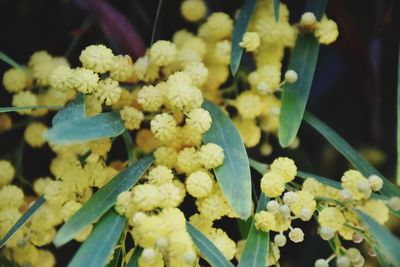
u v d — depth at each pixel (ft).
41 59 1.08
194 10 1.09
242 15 1.05
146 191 0.88
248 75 1.10
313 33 1.06
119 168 1.04
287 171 0.95
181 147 0.98
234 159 0.95
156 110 0.97
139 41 1.13
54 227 1.09
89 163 0.97
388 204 0.93
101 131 0.92
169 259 0.87
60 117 0.92
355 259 0.94
